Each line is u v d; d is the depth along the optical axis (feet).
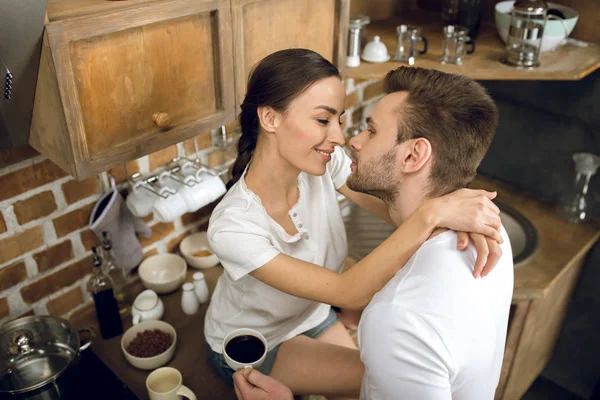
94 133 3.90
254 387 4.03
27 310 5.34
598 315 7.54
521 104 7.41
